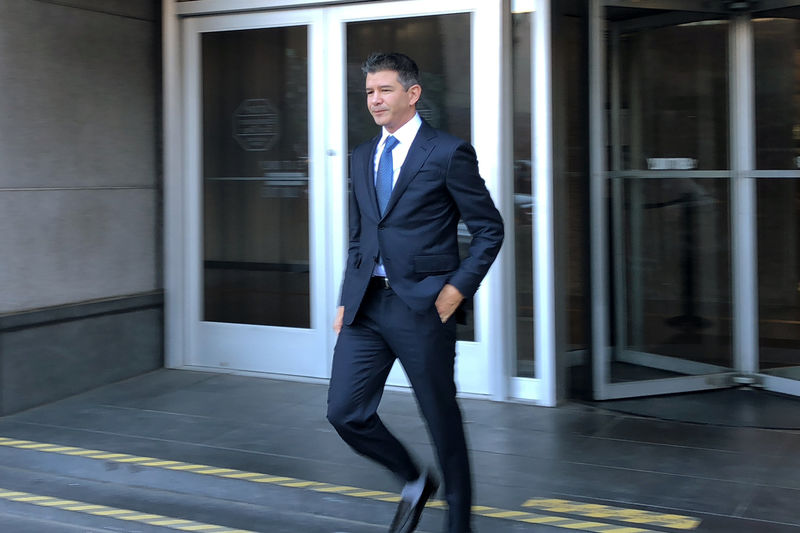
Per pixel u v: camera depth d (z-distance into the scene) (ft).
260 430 17.26
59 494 14.29
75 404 19.20
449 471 11.75
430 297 11.32
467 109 18.84
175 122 21.54
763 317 19.45
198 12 21.16
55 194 19.36
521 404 18.61
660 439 16.34
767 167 19.07
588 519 12.78
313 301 20.70
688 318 19.47
